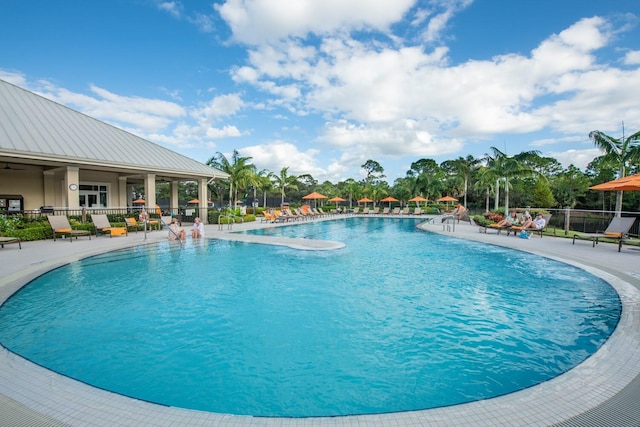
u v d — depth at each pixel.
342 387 3.46
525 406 2.78
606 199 33.25
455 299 6.35
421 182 42.03
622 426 2.50
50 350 4.25
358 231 19.66
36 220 14.41
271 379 3.61
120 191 22.47
